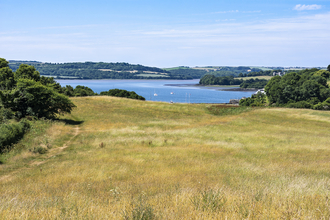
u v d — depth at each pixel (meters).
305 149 22.81
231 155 19.73
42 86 37.97
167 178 11.63
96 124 40.53
